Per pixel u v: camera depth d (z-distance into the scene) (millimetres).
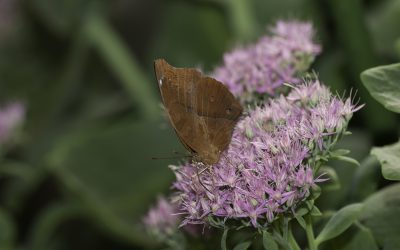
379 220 391
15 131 583
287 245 353
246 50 416
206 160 364
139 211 580
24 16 776
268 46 403
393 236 388
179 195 371
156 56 686
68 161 571
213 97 368
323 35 571
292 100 372
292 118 366
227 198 356
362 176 423
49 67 767
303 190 352
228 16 625
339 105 365
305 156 358
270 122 372
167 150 574
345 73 556
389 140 529
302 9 603
